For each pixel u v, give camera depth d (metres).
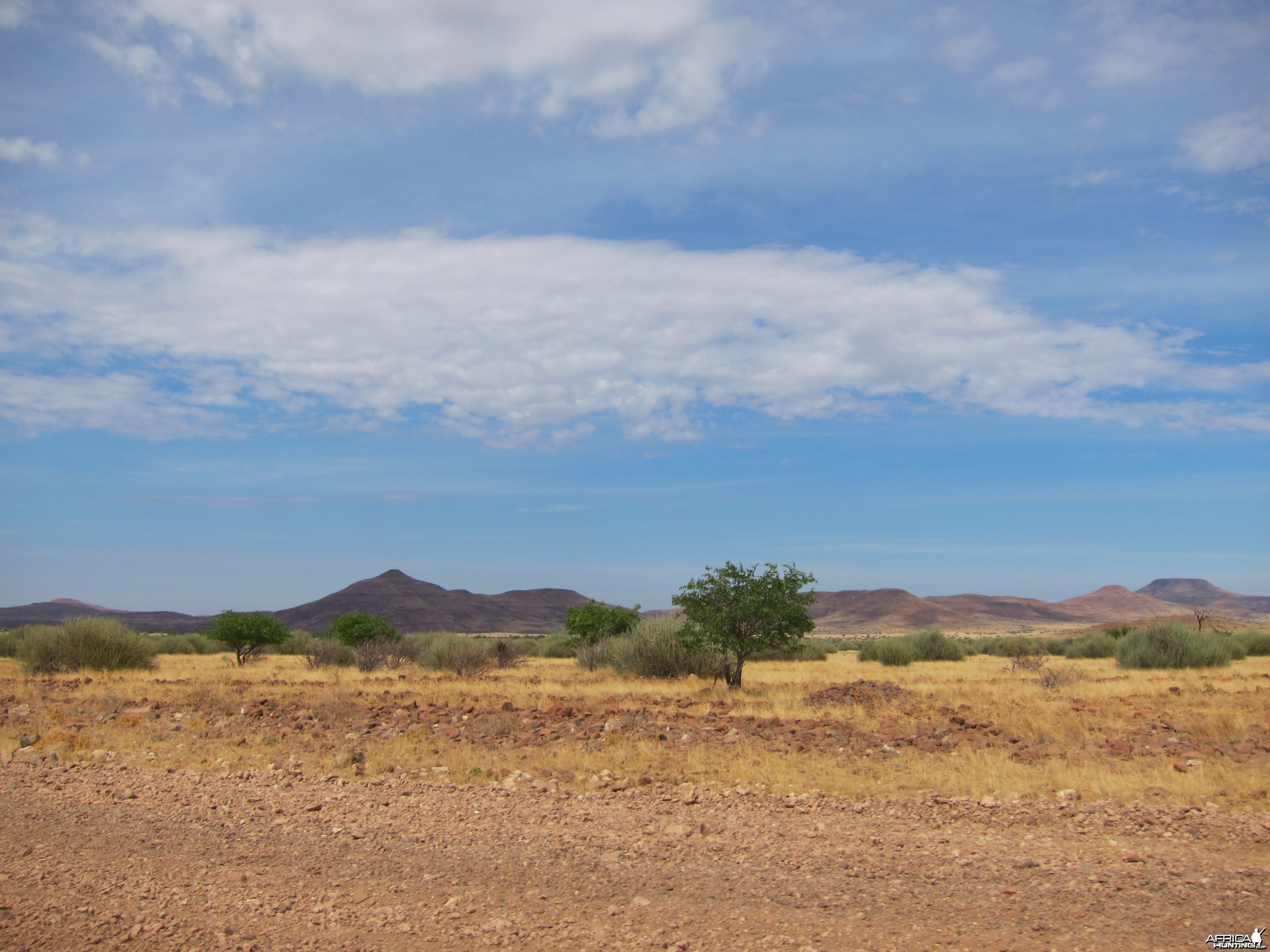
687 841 7.98
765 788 10.62
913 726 15.76
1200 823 8.42
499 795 10.16
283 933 5.68
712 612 26.78
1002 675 33.56
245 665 42.62
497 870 7.12
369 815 9.11
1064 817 8.84
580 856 7.54
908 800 9.78
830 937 5.53
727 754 12.91
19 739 15.00
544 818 8.96
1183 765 11.50
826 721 16.58
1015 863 7.11
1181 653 37.72
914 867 7.07
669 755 13.00
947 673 35.44
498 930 5.70
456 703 21.27
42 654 33.84
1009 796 9.99
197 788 10.61
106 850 7.82
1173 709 18.83
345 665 41.38
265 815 9.16
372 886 6.72
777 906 6.17
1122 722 16.45
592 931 5.68
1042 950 5.26
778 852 7.56
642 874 6.97
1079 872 6.86
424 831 8.42
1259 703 20.14
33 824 8.78
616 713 18.38
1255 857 7.32
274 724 16.94
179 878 6.93
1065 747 13.23
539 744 14.17
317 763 12.64
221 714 18.52
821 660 49.56
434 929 5.75
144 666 35.59
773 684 28.45
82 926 5.77
